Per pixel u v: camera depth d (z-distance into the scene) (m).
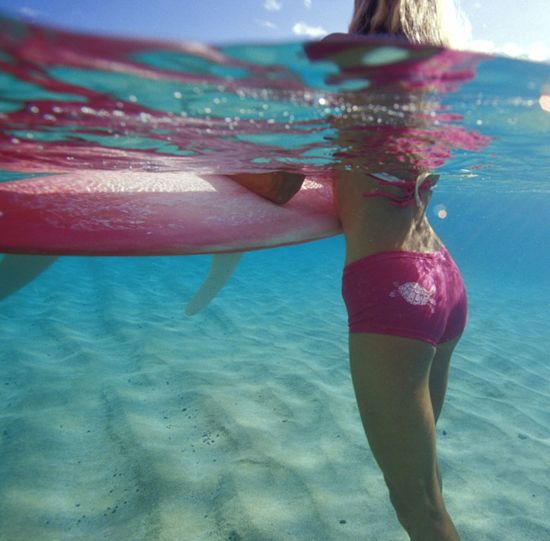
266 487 1.80
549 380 3.59
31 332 3.51
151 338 3.54
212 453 1.98
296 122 1.11
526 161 2.42
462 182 5.10
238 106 0.99
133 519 1.59
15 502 1.61
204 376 2.83
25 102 0.93
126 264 8.15
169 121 1.08
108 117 1.04
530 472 2.14
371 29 1.00
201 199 1.29
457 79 0.92
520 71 0.89
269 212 1.27
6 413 2.20
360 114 1.07
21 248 0.89
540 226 55.16
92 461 1.88
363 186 1.11
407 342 0.96
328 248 26.19
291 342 3.89
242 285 7.05
